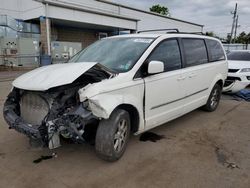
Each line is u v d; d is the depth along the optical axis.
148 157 3.48
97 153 3.20
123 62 3.63
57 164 3.25
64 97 2.96
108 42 4.39
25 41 14.85
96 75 3.23
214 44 5.64
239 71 7.48
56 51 15.83
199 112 5.82
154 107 3.77
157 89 3.74
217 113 5.78
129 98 3.29
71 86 3.08
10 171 3.07
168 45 4.12
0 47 14.54
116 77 3.20
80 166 3.21
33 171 3.08
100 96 2.91
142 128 3.63
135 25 20.94
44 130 2.81
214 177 3.00
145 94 3.54
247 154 3.64
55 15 14.80
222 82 5.93
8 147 3.73
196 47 4.89
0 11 15.59
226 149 3.79
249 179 2.97
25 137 4.09
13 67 14.28
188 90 4.53
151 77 3.62
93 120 2.98
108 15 18.28
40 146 3.03
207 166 3.26
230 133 4.48
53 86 2.80
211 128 4.73
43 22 14.52
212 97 5.71
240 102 7.00
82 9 16.17
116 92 3.12
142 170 3.14
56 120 2.81
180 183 2.87
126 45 4.02
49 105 2.93
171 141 4.06
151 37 4.04
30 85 2.97
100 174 3.03
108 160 3.24
